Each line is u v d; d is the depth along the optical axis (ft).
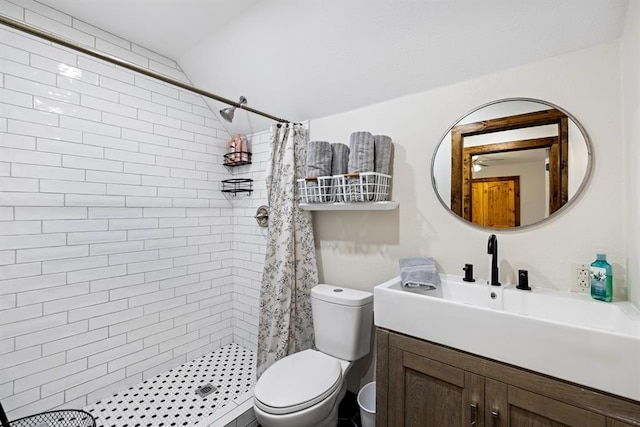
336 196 5.65
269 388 4.42
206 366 7.25
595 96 3.74
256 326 7.93
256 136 7.88
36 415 4.65
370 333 5.59
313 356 5.31
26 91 5.08
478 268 4.65
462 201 4.75
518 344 3.04
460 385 3.43
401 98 5.38
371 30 4.67
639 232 3.00
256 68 6.32
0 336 4.80
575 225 3.89
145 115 6.67
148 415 5.48
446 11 4.07
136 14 5.53
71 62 5.59
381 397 4.07
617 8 3.36
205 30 5.96
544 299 3.82
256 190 7.90
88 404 5.74
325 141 6.12
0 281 4.81
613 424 2.59
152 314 6.76
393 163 5.48
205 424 5.21
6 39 4.89
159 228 6.91
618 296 3.60
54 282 5.36
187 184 7.47
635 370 2.49
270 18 5.21
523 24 3.84
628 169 3.41
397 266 5.49
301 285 6.44
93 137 5.87
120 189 6.25
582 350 2.71
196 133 7.68
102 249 5.97
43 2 5.22
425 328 3.68
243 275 8.28
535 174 4.15
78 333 5.64
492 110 4.46
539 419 2.96
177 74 7.31
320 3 4.60
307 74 5.84
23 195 5.04
